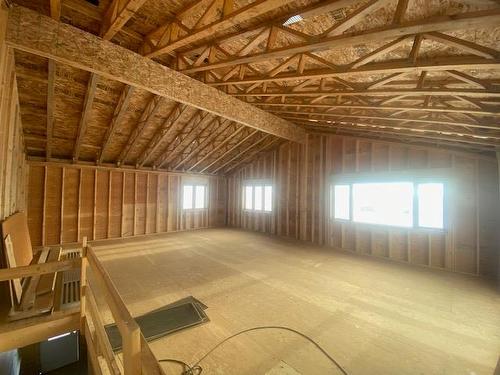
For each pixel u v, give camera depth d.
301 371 2.27
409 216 6.22
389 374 2.27
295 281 4.62
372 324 3.13
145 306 3.48
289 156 9.29
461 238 5.45
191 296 3.84
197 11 3.00
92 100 5.06
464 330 3.03
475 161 5.34
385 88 3.34
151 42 3.83
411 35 2.34
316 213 8.36
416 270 5.54
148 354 1.13
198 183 11.02
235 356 2.46
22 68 4.23
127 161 8.68
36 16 3.08
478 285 4.60
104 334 2.12
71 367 4.25
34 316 2.90
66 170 7.49
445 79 3.17
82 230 7.79
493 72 2.67
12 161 4.44
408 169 6.27
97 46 3.53
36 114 5.49
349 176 7.43
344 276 4.99
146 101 5.91
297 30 2.74
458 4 1.86
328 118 6.32
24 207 6.51
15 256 3.90
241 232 10.08
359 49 2.95
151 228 9.45
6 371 3.03
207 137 8.13
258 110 6.43
